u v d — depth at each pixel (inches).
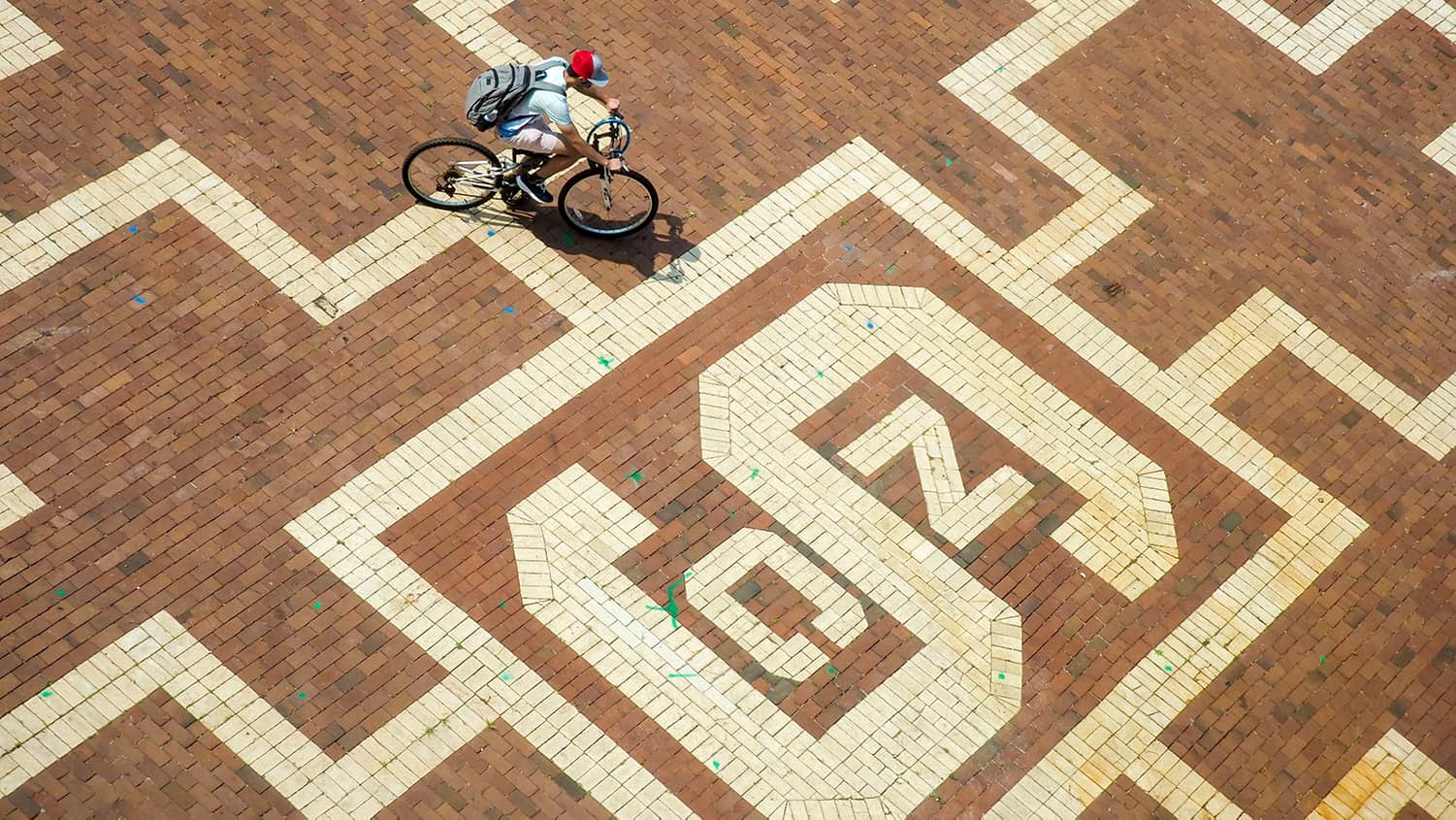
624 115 489.4
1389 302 486.9
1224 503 436.5
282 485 404.2
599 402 429.4
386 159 467.8
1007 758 387.2
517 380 430.3
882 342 452.8
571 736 376.5
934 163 495.2
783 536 414.0
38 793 353.4
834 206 479.2
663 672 388.5
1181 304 474.9
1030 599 412.5
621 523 410.0
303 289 438.0
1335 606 422.9
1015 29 535.2
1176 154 510.6
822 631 399.9
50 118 460.1
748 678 390.3
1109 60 532.1
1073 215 490.0
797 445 429.7
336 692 375.6
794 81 507.8
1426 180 519.5
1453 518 444.1
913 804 377.4
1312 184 510.3
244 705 370.9
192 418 411.8
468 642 386.3
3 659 369.1
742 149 487.8
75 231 439.5
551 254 456.1
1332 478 446.3
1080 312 468.4
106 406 410.6
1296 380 464.4
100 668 371.2
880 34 525.3
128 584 383.9
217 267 438.9
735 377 439.5
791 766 378.9
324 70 484.7
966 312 462.9
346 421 416.8
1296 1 560.7
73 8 484.4
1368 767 398.6
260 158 461.7
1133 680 402.9
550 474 415.5
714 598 401.4
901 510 422.3
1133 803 385.7
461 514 406.0
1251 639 414.0
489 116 425.7
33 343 418.3
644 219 457.1
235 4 495.2
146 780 358.3
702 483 419.5
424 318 437.7
